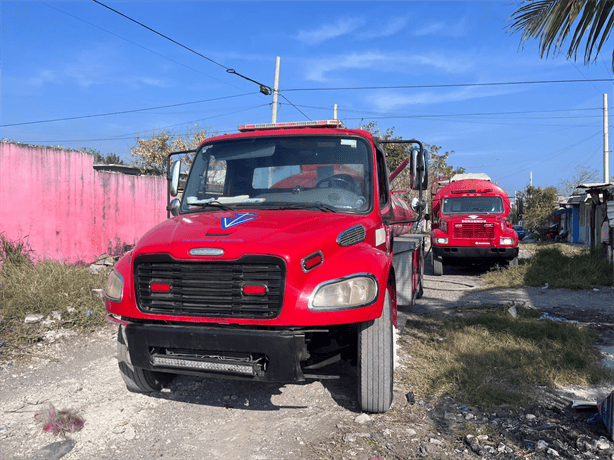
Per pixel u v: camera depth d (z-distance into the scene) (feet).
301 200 14.55
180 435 12.03
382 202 16.21
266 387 15.24
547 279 38.22
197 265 11.61
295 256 11.13
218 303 11.47
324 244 11.84
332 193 14.64
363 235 13.37
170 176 16.90
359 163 15.06
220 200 14.97
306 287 11.16
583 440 11.40
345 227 12.87
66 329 21.07
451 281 41.86
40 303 22.56
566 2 20.08
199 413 13.34
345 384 15.53
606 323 24.36
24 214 30.66
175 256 11.70
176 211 16.66
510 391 14.23
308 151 15.35
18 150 30.27
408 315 26.25
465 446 11.43
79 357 18.38
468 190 48.55
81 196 34.96
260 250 11.19
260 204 14.51
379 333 12.71
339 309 11.06
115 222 38.34
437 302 30.94
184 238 12.04
